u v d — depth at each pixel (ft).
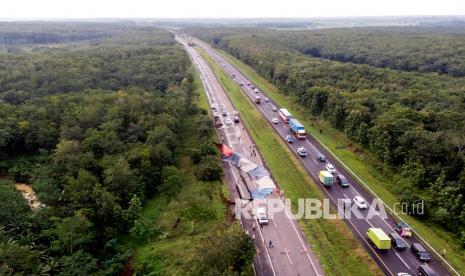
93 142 362.94
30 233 267.18
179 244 269.85
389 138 358.23
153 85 592.19
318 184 340.80
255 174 358.64
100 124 411.13
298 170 367.04
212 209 301.22
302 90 553.64
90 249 275.80
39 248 259.19
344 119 451.53
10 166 386.32
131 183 318.65
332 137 453.17
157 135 379.14
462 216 271.08
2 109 418.31
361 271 234.79
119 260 262.06
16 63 638.53
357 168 372.99
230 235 218.59
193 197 322.75
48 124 410.72
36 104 452.35
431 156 326.65
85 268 243.40
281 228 277.85
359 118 414.41
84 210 282.36
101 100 463.42
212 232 237.25
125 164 326.85
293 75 606.55
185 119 485.56
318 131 472.03
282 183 343.46
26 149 407.23
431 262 244.63
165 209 317.83
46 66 615.16
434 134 340.59
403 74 618.44
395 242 257.34
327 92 504.43
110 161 335.26
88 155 340.80
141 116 423.64
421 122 375.86
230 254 206.39
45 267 237.45
